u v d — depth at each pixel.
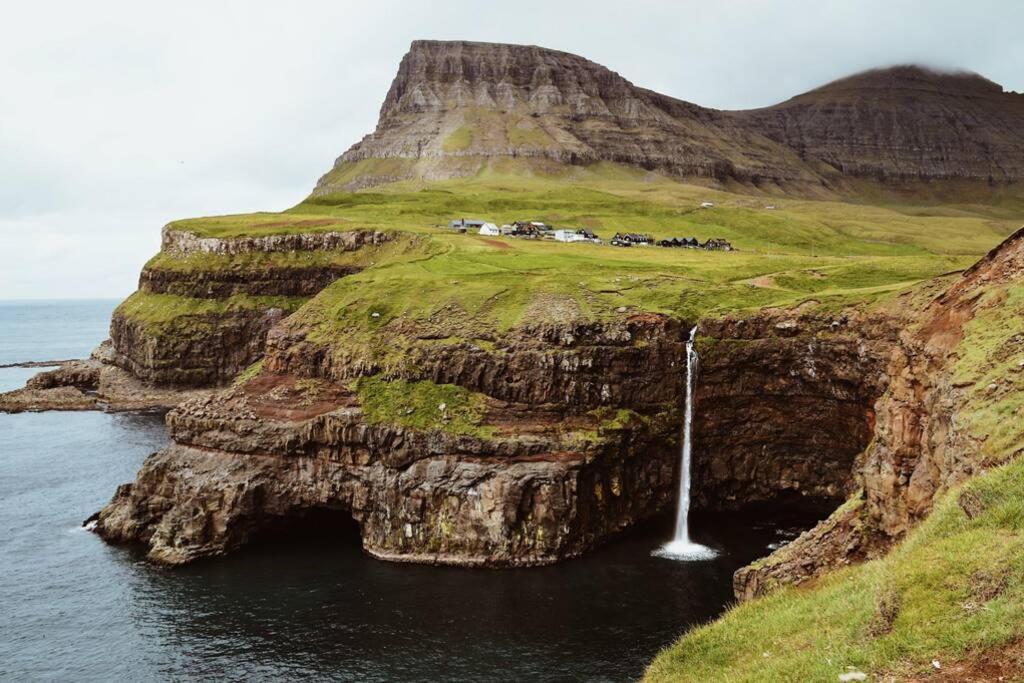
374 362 96.56
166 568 80.50
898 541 42.06
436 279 113.44
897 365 52.44
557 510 80.56
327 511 95.31
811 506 92.19
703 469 94.25
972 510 32.34
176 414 96.38
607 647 60.62
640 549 83.50
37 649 63.66
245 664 60.69
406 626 65.81
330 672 58.88
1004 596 27.02
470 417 88.00
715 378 92.56
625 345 91.38
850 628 31.45
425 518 83.19
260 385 100.62
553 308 96.25
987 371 40.00
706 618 65.12
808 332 87.75
